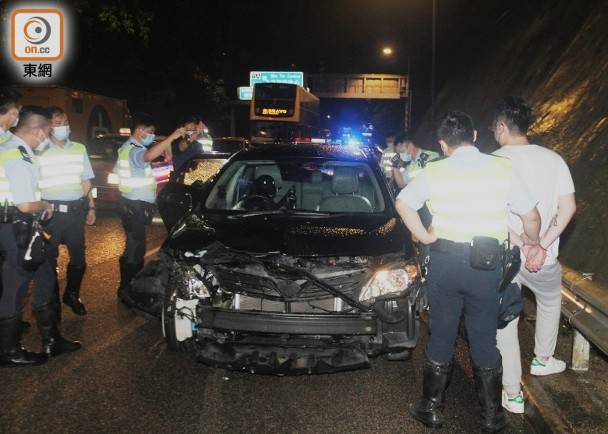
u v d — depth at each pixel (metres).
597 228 6.67
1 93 4.60
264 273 4.45
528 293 6.57
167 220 7.10
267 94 22.31
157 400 4.19
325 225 5.12
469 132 3.66
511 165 3.65
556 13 18.08
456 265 3.59
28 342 5.26
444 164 3.64
